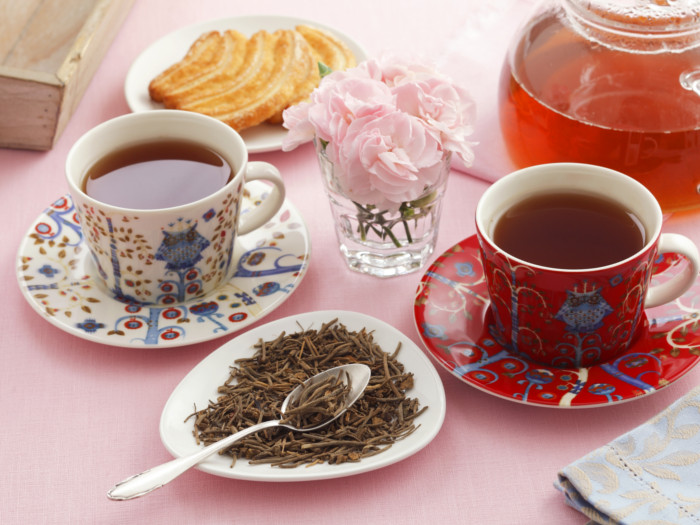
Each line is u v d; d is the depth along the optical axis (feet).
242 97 3.09
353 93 2.59
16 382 2.63
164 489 2.43
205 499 2.42
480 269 2.73
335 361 2.57
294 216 2.90
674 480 2.32
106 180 2.73
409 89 2.57
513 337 2.55
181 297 2.72
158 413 2.56
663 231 2.84
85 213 2.62
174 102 3.10
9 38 3.32
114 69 3.38
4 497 2.44
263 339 2.62
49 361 2.66
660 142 2.72
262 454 2.41
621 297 2.45
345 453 2.41
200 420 2.47
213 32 3.30
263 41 3.25
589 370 2.52
